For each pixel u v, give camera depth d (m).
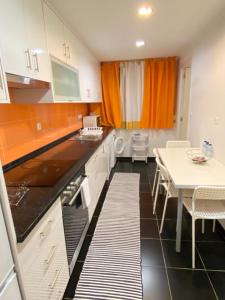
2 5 1.11
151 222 2.33
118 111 4.43
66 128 3.07
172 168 2.03
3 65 1.07
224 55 2.11
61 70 2.03
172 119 4.33
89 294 1.48
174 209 2.60
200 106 2.88
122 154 4.83
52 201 1.12
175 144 3.06
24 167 1.73
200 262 1.73
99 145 2.62
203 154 2.49
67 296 1.47
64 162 1.83
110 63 4.24
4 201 0.76
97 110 4.46
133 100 4.43
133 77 4.30
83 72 2.87
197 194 1.58
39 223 1.01
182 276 1.60
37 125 2.17
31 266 0.95
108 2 1.78
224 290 1.48
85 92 2.98
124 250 1.90
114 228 2.22
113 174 3.88
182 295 1.45
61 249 1.31
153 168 4.21
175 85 4.21
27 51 1.38
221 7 1.94
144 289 1.50
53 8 1.81
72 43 2.37
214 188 1.53
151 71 4.14
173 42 3.03
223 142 2.15
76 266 1.72
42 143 2.29
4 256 0.77
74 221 1.57
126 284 1.55
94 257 1.82
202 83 2.78
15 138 1.79
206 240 1.99
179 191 1.73
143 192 3.10
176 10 1.98
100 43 2.92
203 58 2.72
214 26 2.31
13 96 1.77
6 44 1.15
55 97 1.86
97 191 2.58
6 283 0.79
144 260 1.77
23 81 1.42
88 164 2.06
